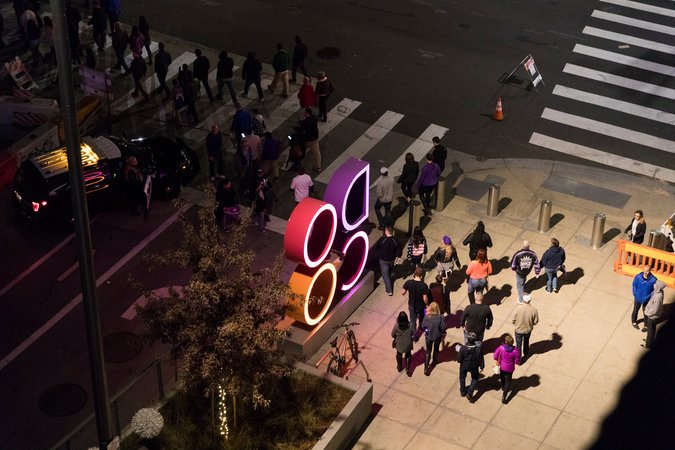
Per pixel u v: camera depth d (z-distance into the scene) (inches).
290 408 704.4
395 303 845.2
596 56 1198.9
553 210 956.6
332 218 767.1
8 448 706.8
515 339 786.2
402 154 1039.6
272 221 943.7
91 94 1103.6
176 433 671.8
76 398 748.0
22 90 1095.0
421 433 719.7
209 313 614.5
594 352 791.7
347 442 708.0
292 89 1151.0
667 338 805.2
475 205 962.7
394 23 1268.5
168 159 971.3
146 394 711.1
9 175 992.2
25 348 795.4
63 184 906.7
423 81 1155.3
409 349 751.7
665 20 1279.5
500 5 1306.6
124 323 816.9
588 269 880.3
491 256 896.3
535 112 1100.5
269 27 1269.7
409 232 915.4
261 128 994.7
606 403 745.0
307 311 764.0
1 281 867.4
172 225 933.2
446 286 834.2
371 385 719.1
